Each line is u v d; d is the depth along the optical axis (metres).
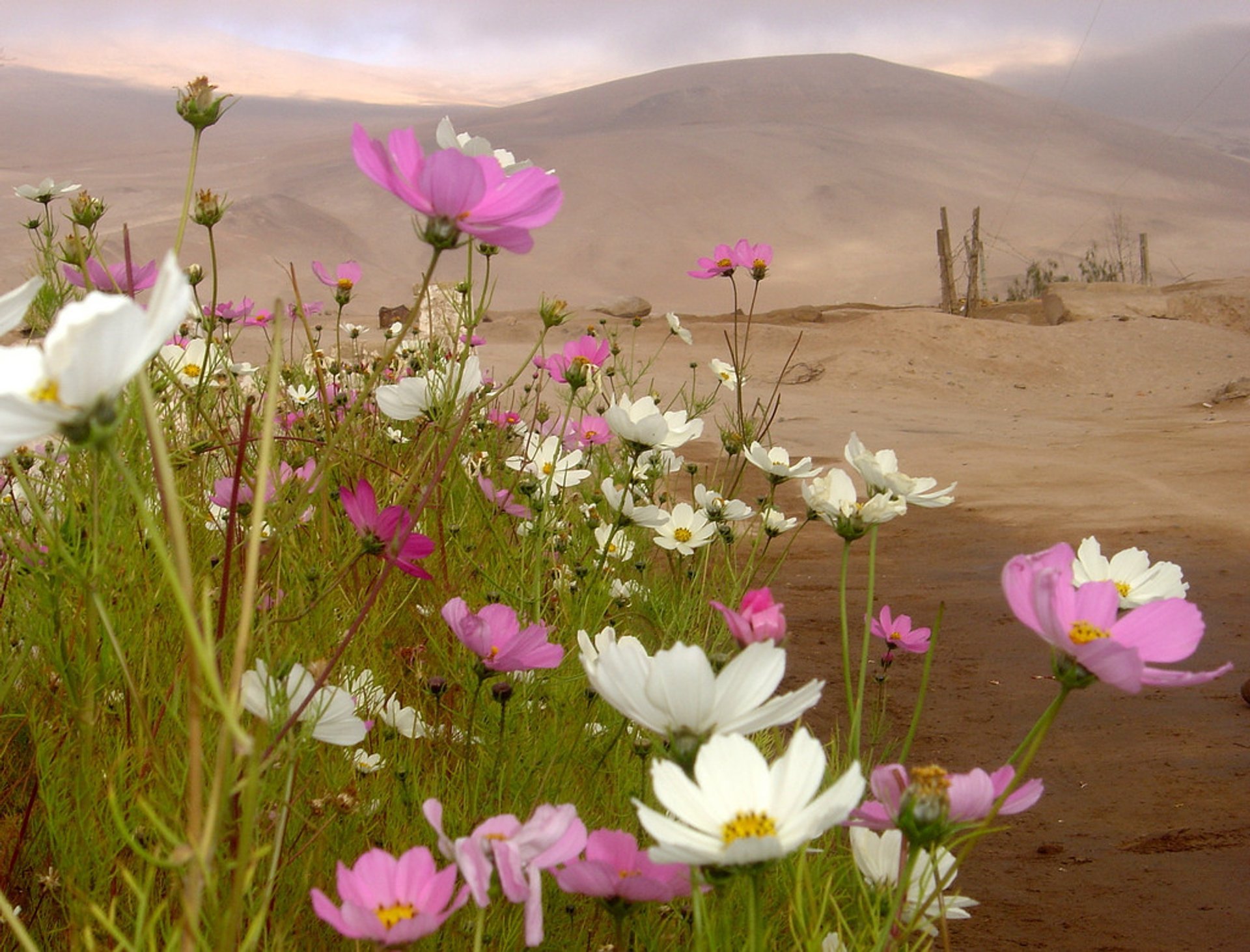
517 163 1.78
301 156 178.50
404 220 135.50
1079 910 2.52
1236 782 3.22
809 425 14.71
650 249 135.38
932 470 10.69
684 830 0.95
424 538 1.70
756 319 29.77
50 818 1.59
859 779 0.92
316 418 3.49
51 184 2.22
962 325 24.27
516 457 3.34
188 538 2.31
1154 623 1.17
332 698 1.38
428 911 1.04
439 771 2.02
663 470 3.71
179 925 0.95
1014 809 1.15
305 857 1.57
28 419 0.79
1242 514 7.59
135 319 0.80
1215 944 2.32
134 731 1.76
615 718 2.28
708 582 3.49
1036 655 4.55
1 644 1.89
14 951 1.40
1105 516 7.81
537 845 1.10
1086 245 148.12
